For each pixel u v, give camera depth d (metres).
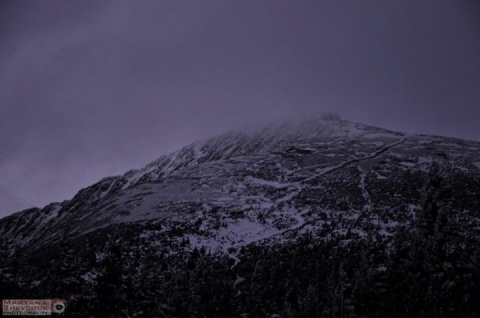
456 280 36.28
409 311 36.75
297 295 59.69
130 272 70.06
